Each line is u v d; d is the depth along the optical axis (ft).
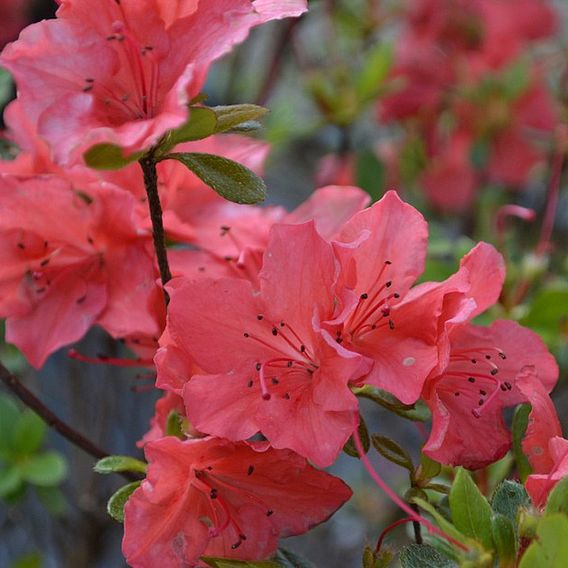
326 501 1.64
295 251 1.60
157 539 1.60
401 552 1.60
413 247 1.64
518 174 2.70
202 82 1.61
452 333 1.66
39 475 2.22
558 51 2.85
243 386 1.61
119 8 1.61
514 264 2.27
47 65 1.60
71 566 2.53
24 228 1.82
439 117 2.68
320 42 3.11
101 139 1.55
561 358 2.19
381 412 3.11
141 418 2.85
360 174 2.47
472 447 1.64
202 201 1.85
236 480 1.64
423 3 2.71
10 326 1.83
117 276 1.82
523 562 1.49
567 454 1.56
